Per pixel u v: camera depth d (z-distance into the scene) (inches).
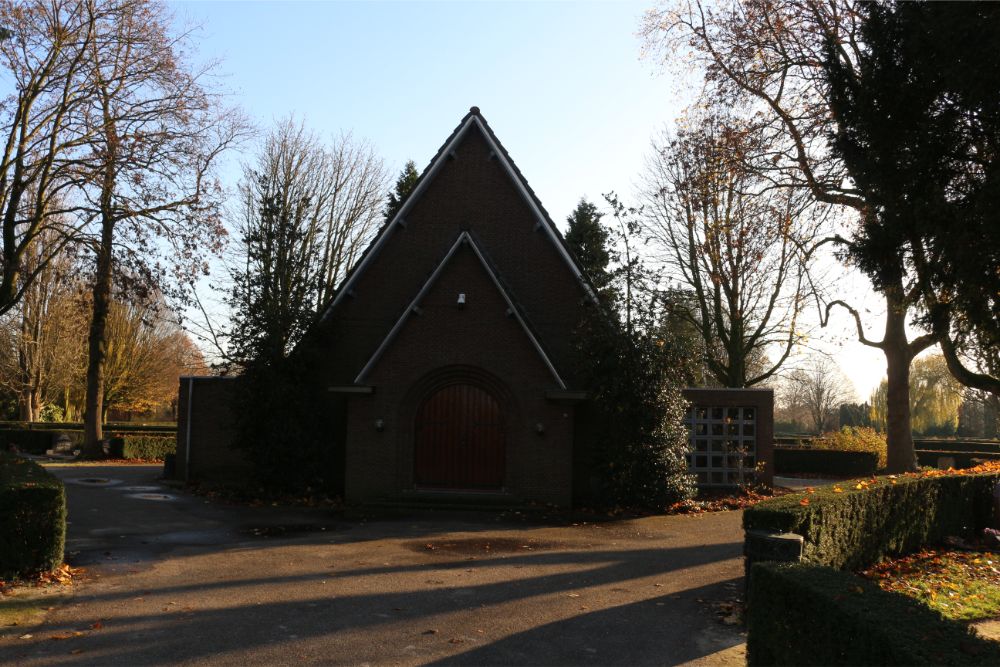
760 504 364.5
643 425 677.9
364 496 706.2
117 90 941.8
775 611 229.5
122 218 970.7
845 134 434.0
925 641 178.2
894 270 429.4
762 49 751.7
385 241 810.8
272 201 1020.5
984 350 426.9
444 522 609.3
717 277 1085.8
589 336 705.0
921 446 1744.6
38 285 1593.3
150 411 2234.3
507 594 365.1
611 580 400.8
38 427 1674.5
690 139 834.8
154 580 387.2
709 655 280.2
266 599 350.3
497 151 809.5
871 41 401.7
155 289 1038.4
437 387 722.2
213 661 265.1
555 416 703.1
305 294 788.0
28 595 350.6
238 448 753.6
